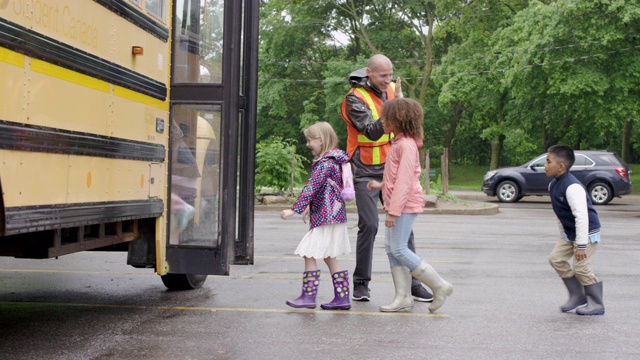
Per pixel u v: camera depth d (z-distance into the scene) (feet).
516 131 138.51
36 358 15.44
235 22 19.86
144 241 20.33
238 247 20.48
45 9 13.82
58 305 21.26
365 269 22.44
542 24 101.04
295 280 26.35
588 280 20.75
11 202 12.67
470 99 127.75
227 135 19.80
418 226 50.96
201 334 17.89
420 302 22.53
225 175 19.75
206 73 19.99
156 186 19.48
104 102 16.39
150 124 18.98
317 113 156.76
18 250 15.88
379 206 63.98
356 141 22.31
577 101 103.19
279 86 146.82
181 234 19.95
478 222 55.36
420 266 20.29
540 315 20.74
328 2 143.43
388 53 142.72
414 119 19.89
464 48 128.77
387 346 16.98
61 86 14.47
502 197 85.40
